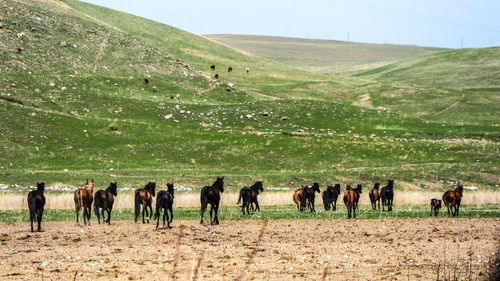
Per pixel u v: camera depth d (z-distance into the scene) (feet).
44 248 52.03
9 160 161.79
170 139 204.95
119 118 231.09
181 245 54.13
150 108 249.14
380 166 179.93
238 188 136.77
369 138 229.45
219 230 65.36
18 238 57.72
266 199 108.27
